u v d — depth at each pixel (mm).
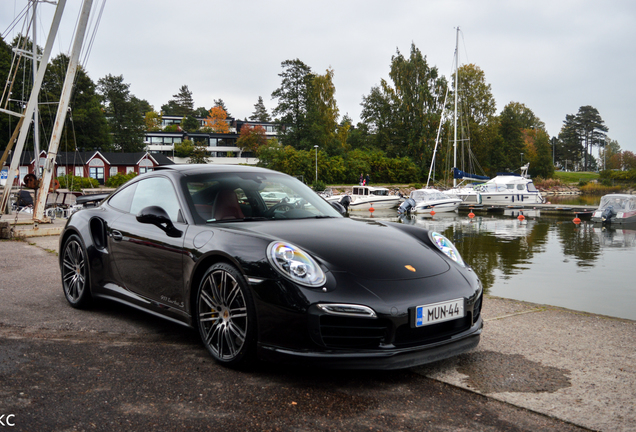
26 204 20328
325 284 2291
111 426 1886
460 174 38344
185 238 2807
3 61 49844
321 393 2242
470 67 69500
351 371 2523
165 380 2355
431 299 2389
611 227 21438
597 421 2016
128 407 2055
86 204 4285
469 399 2219
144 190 3461
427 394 2264
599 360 2738
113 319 3477
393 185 60062
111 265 3416
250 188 3301
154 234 3025
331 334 2262
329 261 2432
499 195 33625
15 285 4559
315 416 2008
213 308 2605
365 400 2178
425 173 66375
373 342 2287
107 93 82250
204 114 146125
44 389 2217
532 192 34594
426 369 2580
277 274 2318
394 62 70562
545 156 87375
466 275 2695
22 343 2883
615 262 11922
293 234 2680
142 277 3127
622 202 23375
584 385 2387
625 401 2209
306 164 58781
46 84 57188
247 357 2422
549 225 22500
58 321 3398
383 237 2842
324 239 2658
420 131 68188
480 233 19141
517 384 2389
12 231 8492
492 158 71562
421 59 70000
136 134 82062
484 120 69250
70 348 2818
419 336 2393
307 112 66312
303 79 67000
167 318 2939
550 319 3625
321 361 2213
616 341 3088
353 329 2273
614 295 8086
